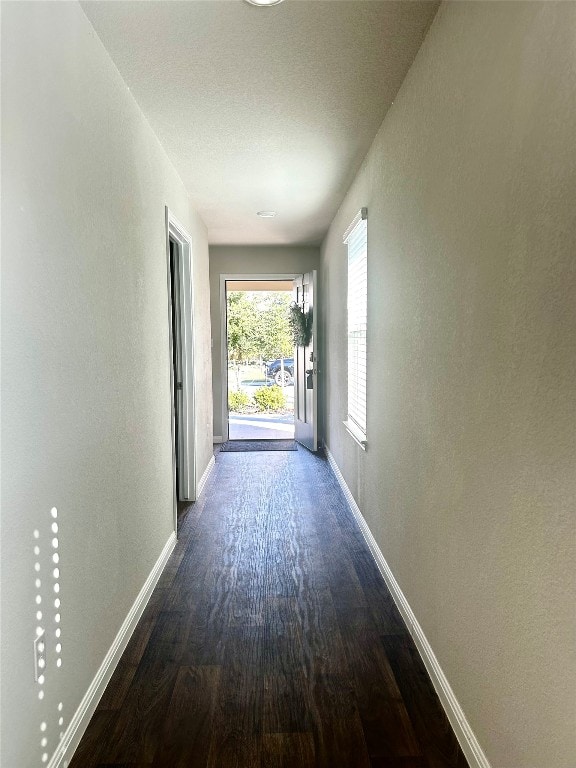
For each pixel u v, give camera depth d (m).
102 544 2.00
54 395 1.56
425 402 2.07
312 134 3.02
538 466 1.17
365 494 3.49
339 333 4.84
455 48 1.69
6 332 1.29
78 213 1.77
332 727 1.79
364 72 2.31
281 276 6.79
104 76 2.08
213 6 1.84
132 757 1.66
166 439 3.22
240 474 5.22
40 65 1.49
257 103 2.62
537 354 1.17
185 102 2.58
